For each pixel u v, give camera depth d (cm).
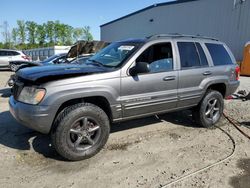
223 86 572
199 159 404
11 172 356
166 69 466
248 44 1550
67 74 375
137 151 429
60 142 371
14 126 528
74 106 382
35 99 357
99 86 389
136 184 333
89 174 355
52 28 7869
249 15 1727
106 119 407
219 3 1903
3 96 830
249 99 827
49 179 342
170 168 375
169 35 494
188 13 2161
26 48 7325
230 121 595
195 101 518
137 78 426
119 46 479
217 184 336
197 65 515
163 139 482
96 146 403
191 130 535
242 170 372
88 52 1812
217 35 1948
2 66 1908
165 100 466
